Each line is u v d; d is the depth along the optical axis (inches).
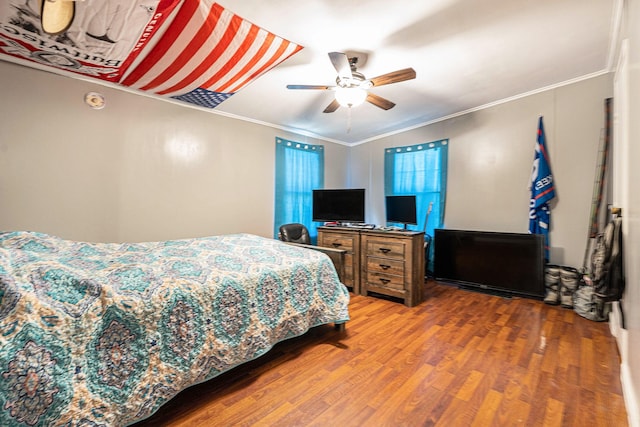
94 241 100.7
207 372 59.7
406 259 122.3
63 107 93.8
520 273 126.7
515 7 74.7
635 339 53.4
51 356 41.8
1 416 37.2
